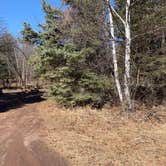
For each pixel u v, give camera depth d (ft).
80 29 63.52
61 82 62.90
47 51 63.36
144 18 62.13
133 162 35.24
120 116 56.29
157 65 62.69
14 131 50.34
